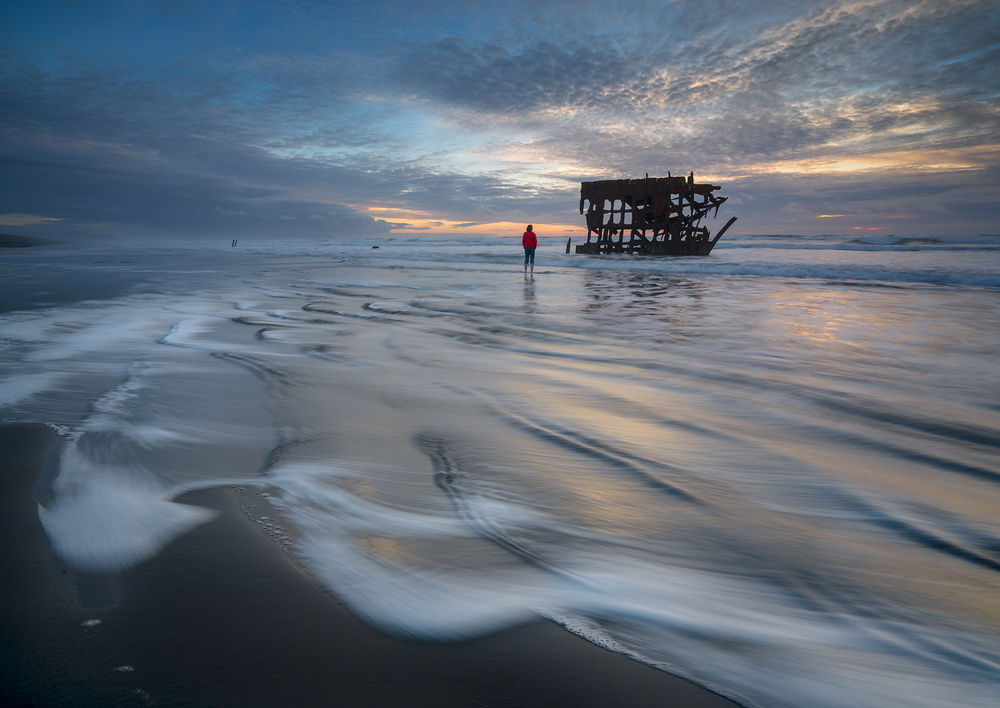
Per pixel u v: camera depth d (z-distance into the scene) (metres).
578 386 5.84
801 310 12.16
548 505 3.04
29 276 20.64
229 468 3.43
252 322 9.95
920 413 5.00
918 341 8.60
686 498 3.20
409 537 2.61
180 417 4.46
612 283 18.86
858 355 7.59
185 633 1.88
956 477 3.59
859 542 2.73
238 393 5.27
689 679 1.73
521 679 1.71
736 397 5.49
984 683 1.76
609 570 2.38
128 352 7.18
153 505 2.88
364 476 3.36
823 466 3.75
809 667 1.81
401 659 1.79
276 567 2.30
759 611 2.13
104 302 12.80
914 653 1.90
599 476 3.49
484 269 26.38
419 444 3.99
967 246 42.81
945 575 2.44
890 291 16.00
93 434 3.98
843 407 5.17
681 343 8.42
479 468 3.56
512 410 4.91
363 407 4.90
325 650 1.81
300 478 3.29
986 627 2.06
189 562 2.33
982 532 2.85
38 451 3.62
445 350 7.69
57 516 2.72
